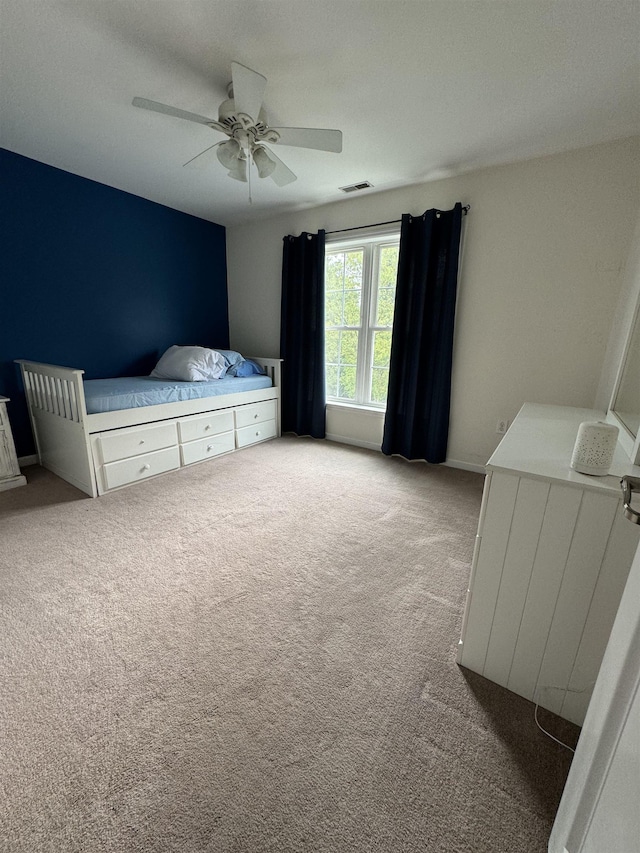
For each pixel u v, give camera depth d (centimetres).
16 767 94
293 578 170
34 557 182
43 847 80
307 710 111
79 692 115
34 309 282
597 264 233
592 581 101
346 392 380
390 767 97
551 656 111
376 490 266
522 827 85
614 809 50
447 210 281
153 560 182
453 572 176
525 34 142
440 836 83
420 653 132
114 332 335
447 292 280
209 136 225
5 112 200
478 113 194
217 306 426
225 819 85
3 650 129
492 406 287
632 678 51
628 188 218
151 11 135
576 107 187
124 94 185
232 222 403
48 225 279
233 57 158
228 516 227
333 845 82
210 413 319
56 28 142
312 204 343
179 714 108
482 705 114
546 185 241
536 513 105
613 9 129
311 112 195
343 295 364
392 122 203
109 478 252
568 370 253
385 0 128
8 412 279
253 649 132
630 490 75
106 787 91
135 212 331
